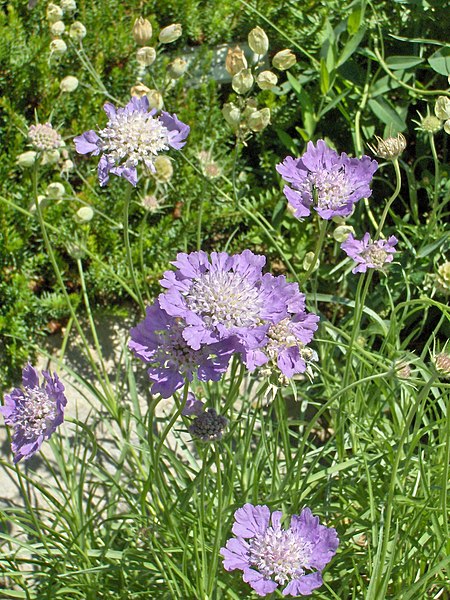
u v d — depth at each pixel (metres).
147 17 0.75
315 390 0.69
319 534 0.49
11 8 0.71
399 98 0.75
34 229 0.70
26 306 0.68
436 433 0.66
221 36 0.77
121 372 0.71
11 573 0.57
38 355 0.70
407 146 0.76
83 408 0.70
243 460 0.59
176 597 0.53
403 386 0.61
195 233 0.72
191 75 0.74
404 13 0.75
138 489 0.59
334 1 0.73
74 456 0.61
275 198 0.72
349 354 0.57
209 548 0.55
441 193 0.70
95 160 0.71
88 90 0.72
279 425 0.60
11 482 0.67
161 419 0.60
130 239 0.72
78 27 0.64
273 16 0.76
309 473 0.55
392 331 0.60
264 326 0.47
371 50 0.75
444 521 0.53
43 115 0.71
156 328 0.48
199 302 0.47
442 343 0.70
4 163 0.69
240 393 0.70
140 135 0.54
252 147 0.76
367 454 0.60
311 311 0.63
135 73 0.73
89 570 0.54
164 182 0.62
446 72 0.67
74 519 0.58
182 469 0.59
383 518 0.56
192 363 0.48
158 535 0.57
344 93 0.70
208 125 0.73
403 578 0.56
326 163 0.53
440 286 0.53
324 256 0.74
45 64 0.70
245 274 0.49
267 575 0.48
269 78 0.58
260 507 0.50
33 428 0.53
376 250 0.54
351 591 0.58
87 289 0.71
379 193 0.76
